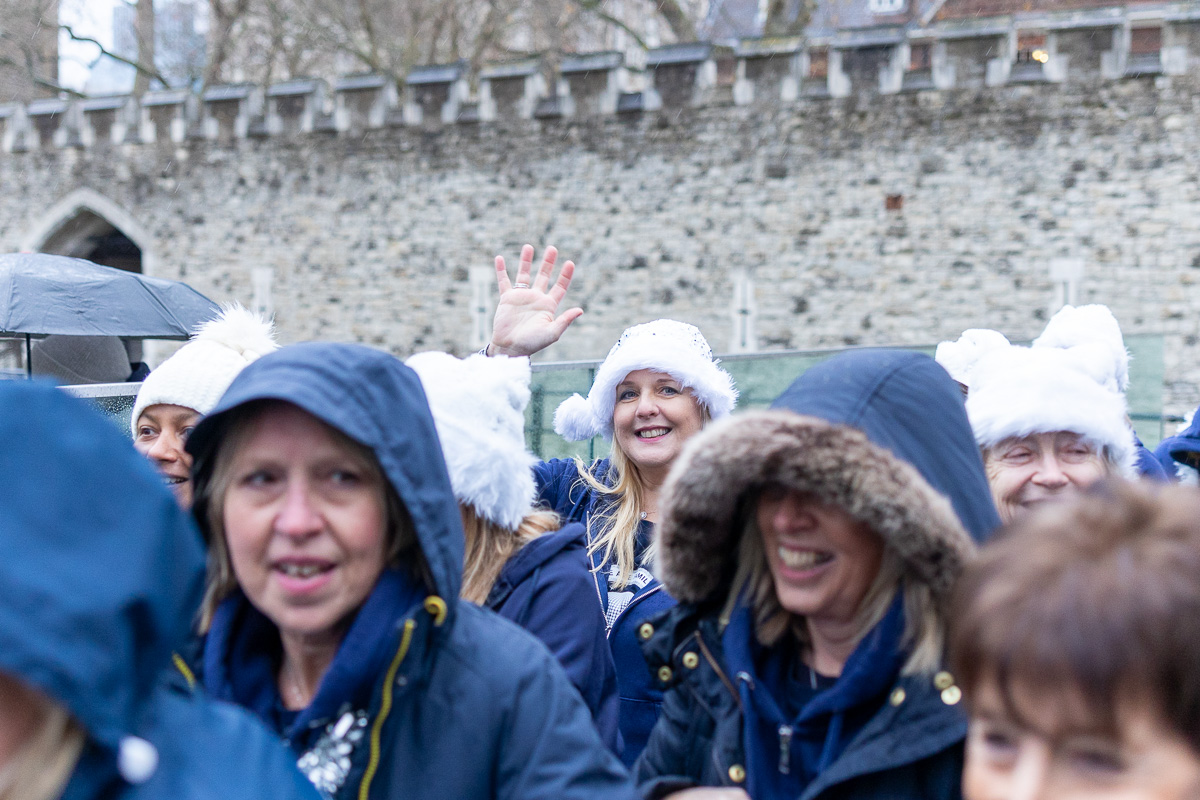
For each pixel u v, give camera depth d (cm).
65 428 76
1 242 1809
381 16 1930
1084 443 187
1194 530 84
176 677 116
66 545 73
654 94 1429
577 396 270
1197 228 1234
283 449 121
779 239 1390
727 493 127
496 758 125
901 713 120
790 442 119
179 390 218
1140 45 1266
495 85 1502
